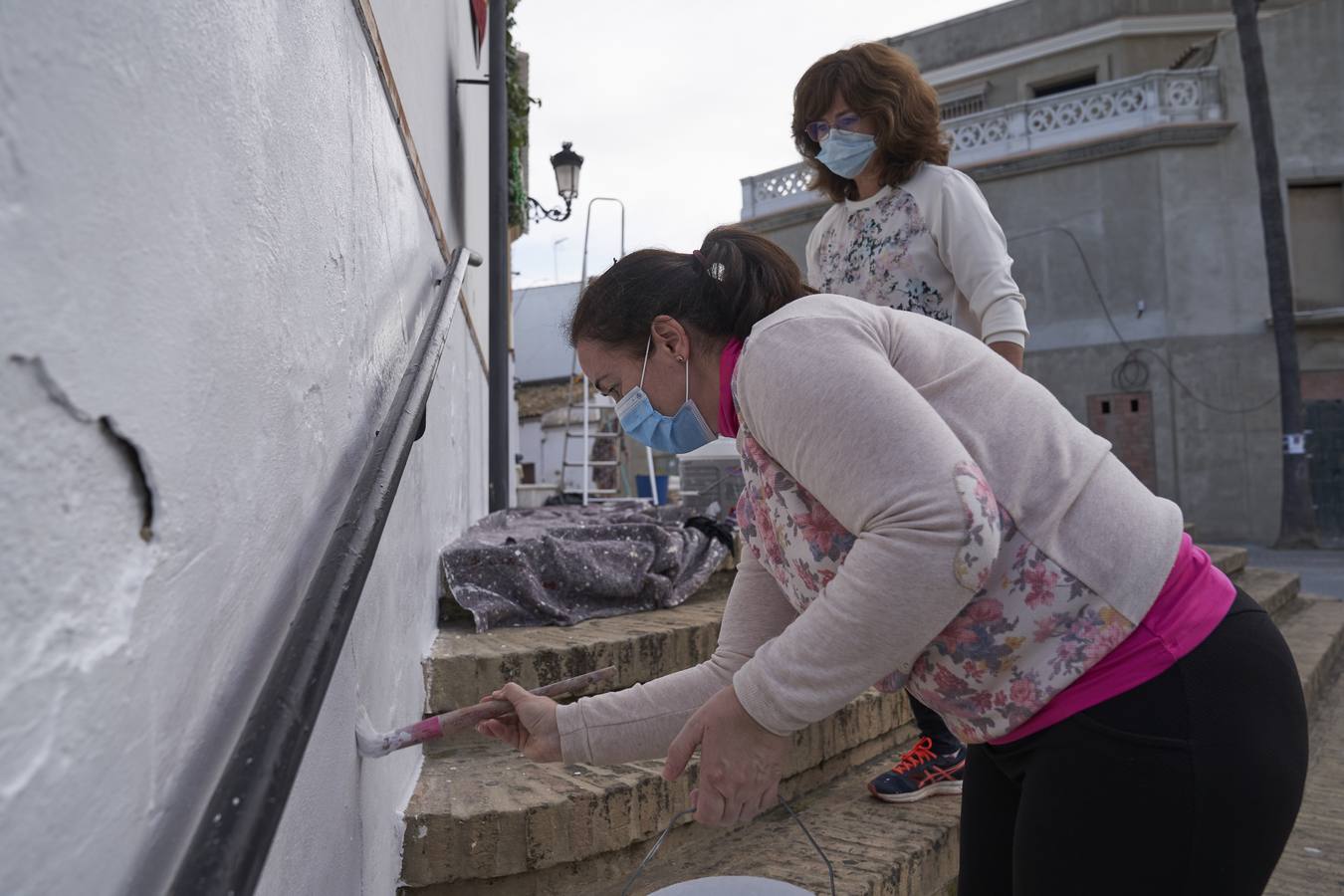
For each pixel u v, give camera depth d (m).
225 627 0.74
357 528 1.01
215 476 0.71
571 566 2.78
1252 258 13.69
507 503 5.57
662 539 3.04
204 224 0.70
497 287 5.39
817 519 1.07
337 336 1.22
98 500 0.52
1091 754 1.00
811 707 0.97
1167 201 13.83
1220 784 0.96
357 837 1.29
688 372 1.18
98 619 0.52
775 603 1.32
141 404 0.57
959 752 2.32
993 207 15.16
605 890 1.81
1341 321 13.35
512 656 2.22
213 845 0.58
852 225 2.14
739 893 1.30
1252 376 13.66
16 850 0.44
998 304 1.94
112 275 0.54
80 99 0.51
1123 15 16.78
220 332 0.73
